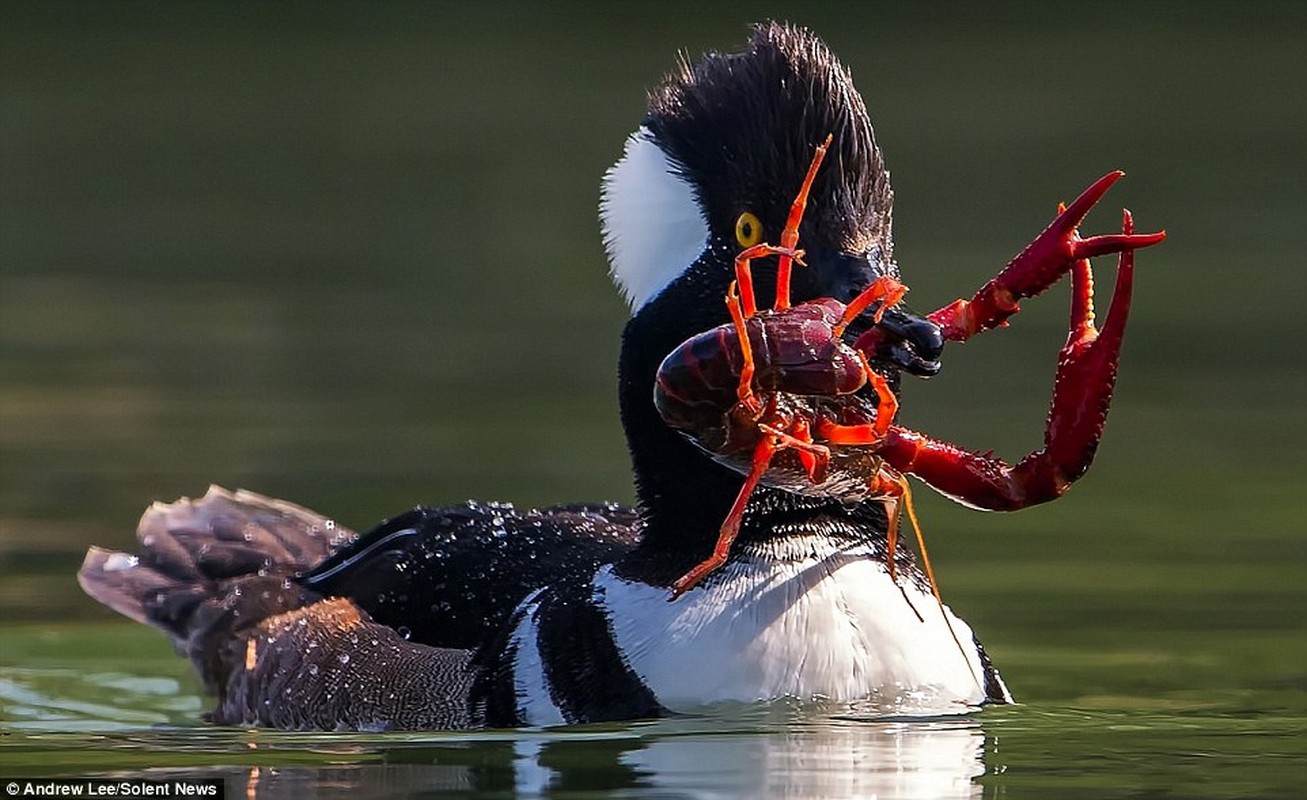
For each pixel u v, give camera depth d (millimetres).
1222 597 12617
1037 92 35094
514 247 26109
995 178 28359
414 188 29906
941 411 17719
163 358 19953
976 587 12977
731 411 8125
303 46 41406
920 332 8227
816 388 8047
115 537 14164
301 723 10367
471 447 16641
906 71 37188
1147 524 14695
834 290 9328
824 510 9422
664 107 9914
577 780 8086
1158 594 12711
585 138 32844
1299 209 27344
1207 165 29547
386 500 14859
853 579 9281
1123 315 8438
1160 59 38438
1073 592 12789
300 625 10766
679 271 9727
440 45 41312
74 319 21859
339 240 26656
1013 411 17719
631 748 8602
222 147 32562
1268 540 14117
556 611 9633
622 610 9414
